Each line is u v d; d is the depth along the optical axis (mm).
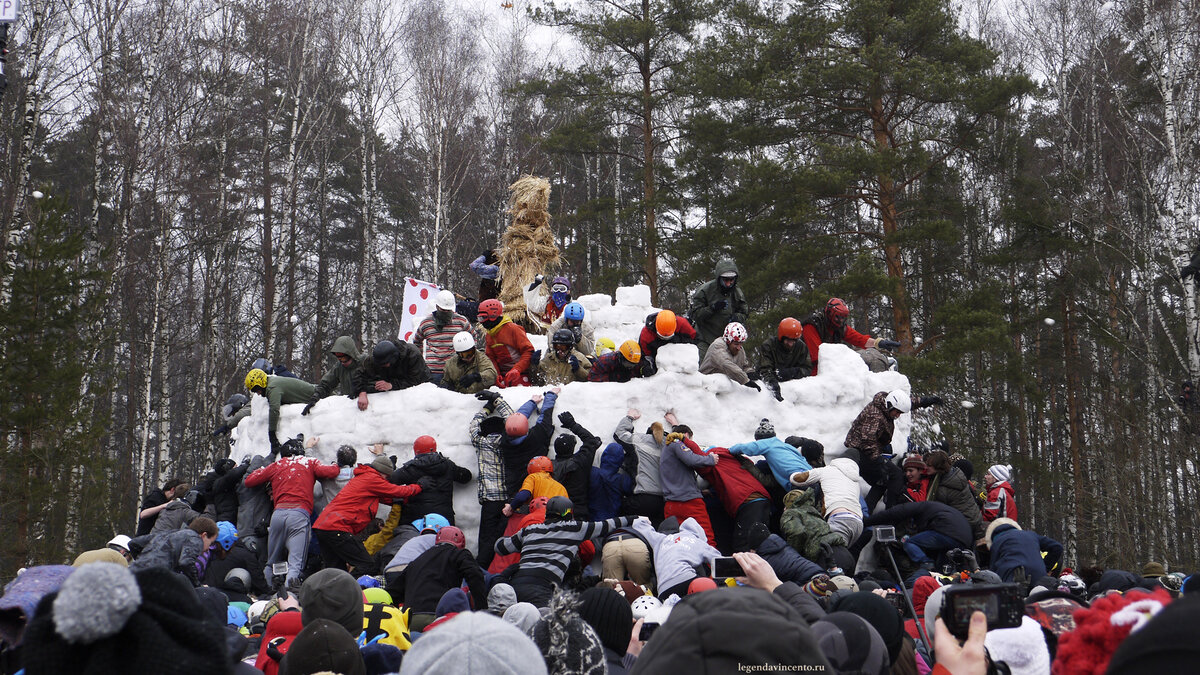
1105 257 27781
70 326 16922
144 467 24547
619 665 4961
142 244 29594
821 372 12367
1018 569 9047
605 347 14406
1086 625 2506
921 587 7703
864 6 24547
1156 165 27703
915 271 30188
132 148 25219
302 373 42156
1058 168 32625
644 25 29031
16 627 4211
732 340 11773
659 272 36188
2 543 16203
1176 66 22391
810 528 9812
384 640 5820
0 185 22875
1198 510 20625
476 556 11219
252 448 12875
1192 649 1648
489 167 40031
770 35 26672
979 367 31562
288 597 6914
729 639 2400
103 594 2307
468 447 11680
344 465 11078
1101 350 31219
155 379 35969
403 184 39375
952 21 25109
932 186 25734
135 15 28047
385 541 10812
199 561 7590
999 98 23328
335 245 42281
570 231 36344
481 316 12438
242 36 33344
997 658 3848
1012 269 30688
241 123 35531
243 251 39219
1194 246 23797
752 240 25844
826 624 3963
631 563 9031
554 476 10555
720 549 11039
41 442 16516
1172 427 24688
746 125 26547
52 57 23328
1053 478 27172
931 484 11297
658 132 36125
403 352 12219
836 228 31875
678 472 10641
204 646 2443
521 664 2924
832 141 28516
